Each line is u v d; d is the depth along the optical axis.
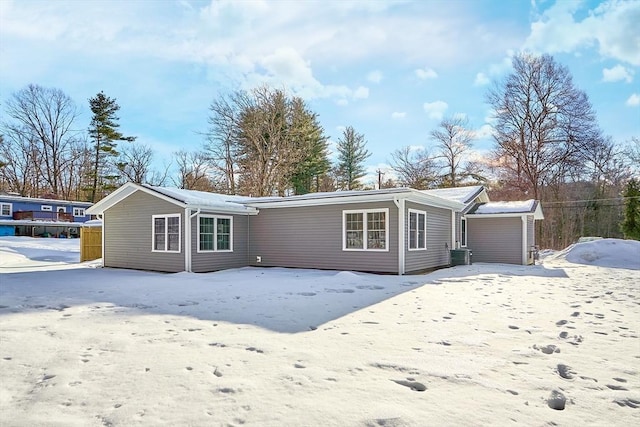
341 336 4.34
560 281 9.65
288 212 13.69
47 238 28.28
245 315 5.51
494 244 16.27
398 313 5.64
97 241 18.14
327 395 2.73
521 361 3.48
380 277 10.67
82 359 3.56
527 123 27.38
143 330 4.64
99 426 2.31
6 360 3.56
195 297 7.11
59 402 2.66
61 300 6.84
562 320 5.12
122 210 14.47
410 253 11.83
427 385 2.91
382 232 11.78
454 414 2.44
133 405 2.59
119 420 2.38
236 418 2.40
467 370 3.23
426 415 2.42
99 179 37.78
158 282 9.50
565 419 2.39
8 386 2.96
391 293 7.61
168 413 2.47
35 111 37.03
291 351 3.76
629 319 5.24
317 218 13.04
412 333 4.48
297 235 13.48
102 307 6.16
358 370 3.23
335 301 6.65
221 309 5.95
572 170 27.00
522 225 15.62
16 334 4.46
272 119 30.19
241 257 14.27
